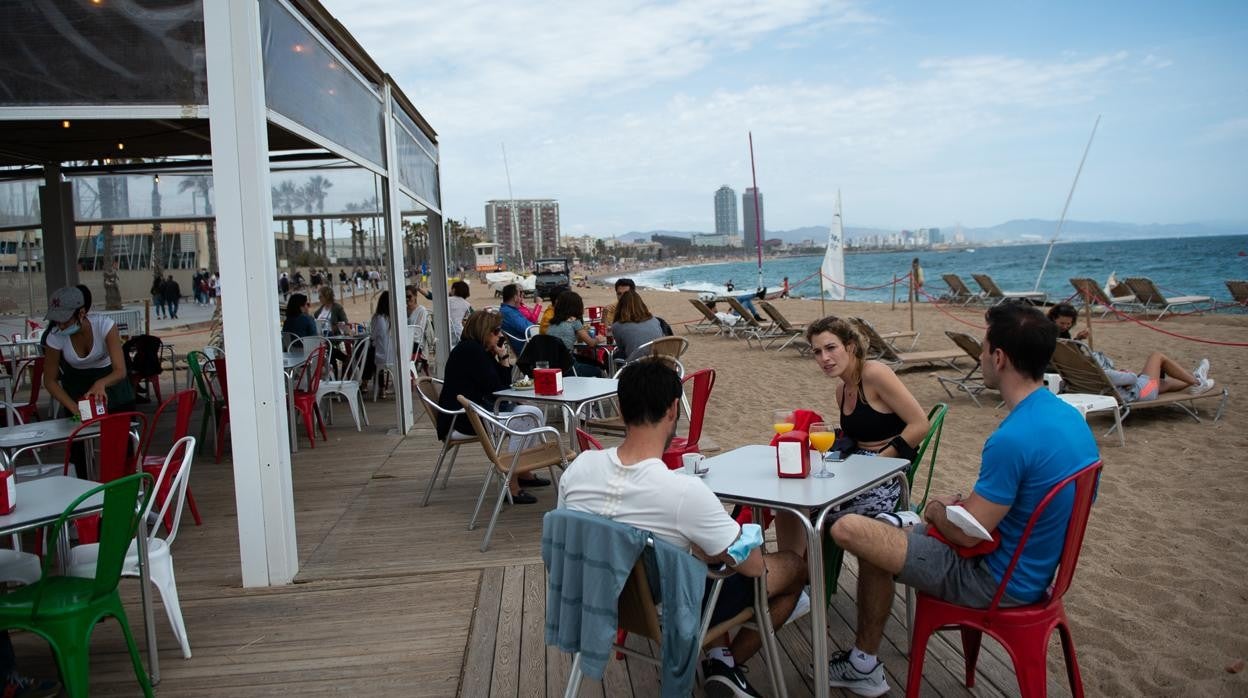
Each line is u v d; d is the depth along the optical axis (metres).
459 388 5.52
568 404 5.20
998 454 2.49
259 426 4.15
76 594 2.94
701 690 3.02
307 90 5.13
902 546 2.61
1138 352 11.83
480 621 3.68
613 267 164.25
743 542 2.43
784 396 9.66
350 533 5.01
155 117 4.16
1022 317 2.58
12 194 10.29
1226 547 4.40
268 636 3.63
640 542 2.31
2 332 13.52
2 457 4.28
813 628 2.73
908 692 2.69
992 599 2.52
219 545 4.87
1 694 3.04
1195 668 3.18
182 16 4.14
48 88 4.14
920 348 13.37
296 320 9.99
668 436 2.58
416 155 9.59
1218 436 6.74
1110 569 4.15
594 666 2.33
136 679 3.27
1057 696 3.02
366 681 3.21
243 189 4.02
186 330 20.81
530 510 5.41
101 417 4.07
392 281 7.97
